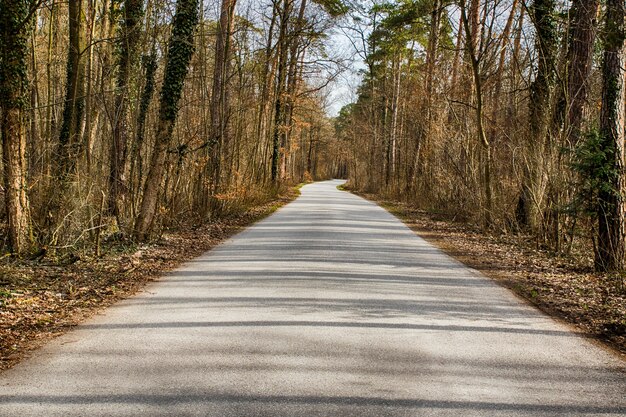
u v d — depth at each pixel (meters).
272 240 13.59
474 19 21.58
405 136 35.50
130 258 10.36
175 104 12.91
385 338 5.79
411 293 8.01
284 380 4.55
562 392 4.46
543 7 15.00
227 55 19.64
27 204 10.41
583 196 10.45
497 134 19.83
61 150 13.45
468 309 7.22
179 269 9.70
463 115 21.17
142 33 15.05
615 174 10.01
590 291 8.52
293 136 45.69
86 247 11.60
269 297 7.52
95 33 18.53
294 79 30.88
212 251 11.84
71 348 5.33
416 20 28.61
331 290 8.01
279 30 26.11
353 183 59.44
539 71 15.22
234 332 5.90
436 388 4.46
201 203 17.88
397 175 37.47
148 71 15.91
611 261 10.14
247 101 22.52
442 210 23.44
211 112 18.91
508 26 18.97
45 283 8.21
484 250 13.12
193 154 17.50
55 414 3.86
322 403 4.11
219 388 4.36
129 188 13.37
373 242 13.59
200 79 19.75
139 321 6.32
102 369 4.75
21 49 10.00
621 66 10.11
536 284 9.08
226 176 20.31
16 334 5.74
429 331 6.11
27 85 10.30
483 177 19.17
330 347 5.44
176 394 4.23
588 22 13.37
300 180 68.50
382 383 4.54
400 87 40.06
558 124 13.75
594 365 5.16
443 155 23.38
